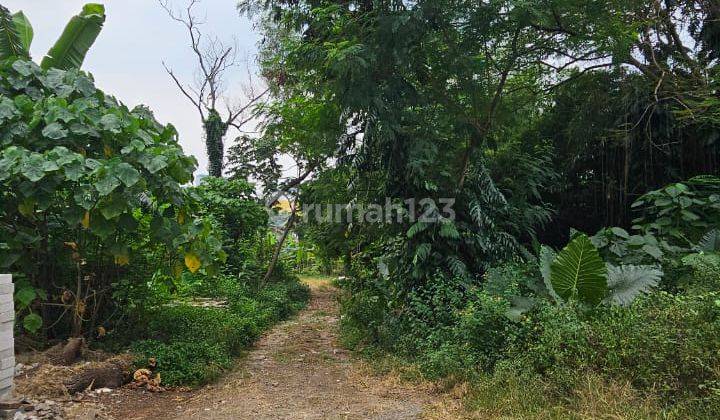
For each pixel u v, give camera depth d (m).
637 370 4.00
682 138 8.69
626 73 9.06
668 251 6.68
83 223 5.11
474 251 7.31
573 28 7.85
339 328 8.82
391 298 7.55
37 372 4.77
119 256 5.49
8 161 4.66
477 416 4.10
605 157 9.49
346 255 10.38
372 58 6.60
